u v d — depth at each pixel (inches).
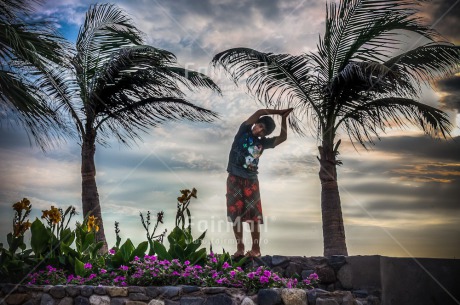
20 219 299.3
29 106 312.8
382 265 281.3
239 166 281.0
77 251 307.7
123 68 387.5
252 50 358.3
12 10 297.1
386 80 335.3
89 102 388.8
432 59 348.5
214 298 249.8
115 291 257.8
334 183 372.2
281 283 259.8
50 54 323.0
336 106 373.7
